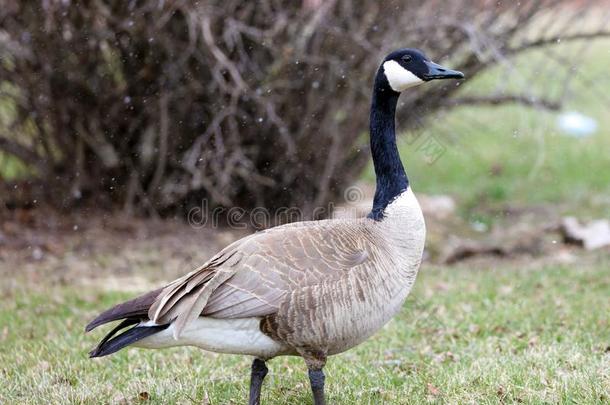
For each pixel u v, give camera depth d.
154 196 15.73
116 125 15.13
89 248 14.40
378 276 6.99
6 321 10.91
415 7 14.23
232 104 13.77
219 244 14.80
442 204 17.75
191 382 8.45
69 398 8.01
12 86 14.66
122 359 9.37
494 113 22.55
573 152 21.81
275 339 6.87
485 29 14.60
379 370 8.84
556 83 20.09
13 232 14.95
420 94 15.22
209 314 6.71
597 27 15.73
